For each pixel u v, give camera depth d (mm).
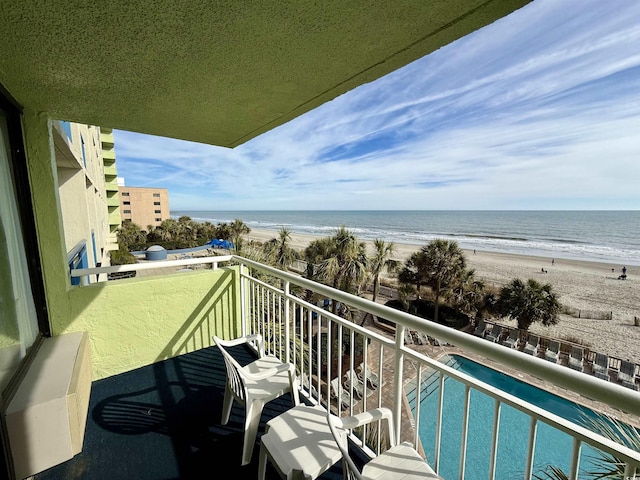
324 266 14719
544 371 710
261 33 1006
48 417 1367
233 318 2947
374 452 1501
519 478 3934
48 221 1916
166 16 899
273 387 1602
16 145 1720
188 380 2254
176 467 1492
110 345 2256
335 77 1350
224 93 1521
